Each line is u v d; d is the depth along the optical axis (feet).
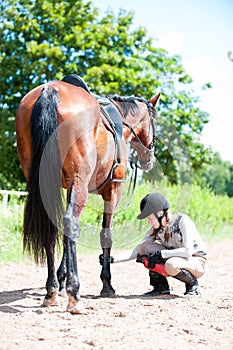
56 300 18.81
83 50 82.07
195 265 21.17
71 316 17.19
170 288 23.62
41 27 86.02
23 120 18.31
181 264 20.85
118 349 13.66
